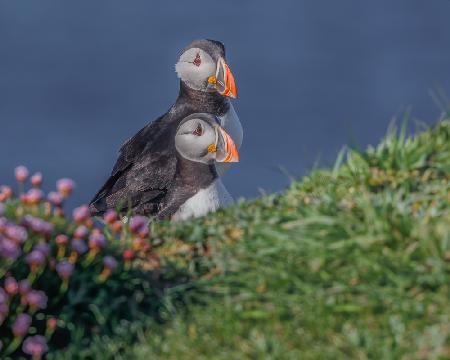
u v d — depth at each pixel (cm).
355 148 1205
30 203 1080
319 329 948
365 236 1006
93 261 1066
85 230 1042
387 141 1215
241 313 984
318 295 974
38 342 989
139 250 1117
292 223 1055
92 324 1030
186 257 1116
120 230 1150
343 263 1005
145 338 1005
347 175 1184
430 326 925
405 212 1047
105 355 993
